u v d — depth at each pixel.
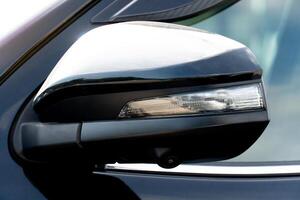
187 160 1.39
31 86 1.61
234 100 1.31
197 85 1.30
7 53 1.65
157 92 1.30
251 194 1.68
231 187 1.68
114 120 1.33
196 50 1.32
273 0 1.97
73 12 1.70
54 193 1.52
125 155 1.38
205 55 1.30
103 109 1.33
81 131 1.34
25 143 1.43
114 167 1.65
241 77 1.30
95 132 1.33
